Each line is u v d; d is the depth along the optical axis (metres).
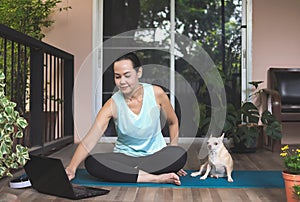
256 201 2.13
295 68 4.75
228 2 4.88
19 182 2.42
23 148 1.77
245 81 4.84
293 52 4.82
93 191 2.29
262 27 4.83
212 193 2.30
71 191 2.18
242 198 2.19
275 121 4.05
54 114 4.29
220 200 2.15
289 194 1.88
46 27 4.86
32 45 3.36
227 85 4.86
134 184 2.51
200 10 4.90
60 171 2.16
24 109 3.53
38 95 3.55
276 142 4.11
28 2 4.39
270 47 4.83
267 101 4.51
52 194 2.28
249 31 4.82
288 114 4.11
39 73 3.56
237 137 3.95
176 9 4.91
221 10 4.89
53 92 4.53
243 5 4.86
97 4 4.87
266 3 4.82
